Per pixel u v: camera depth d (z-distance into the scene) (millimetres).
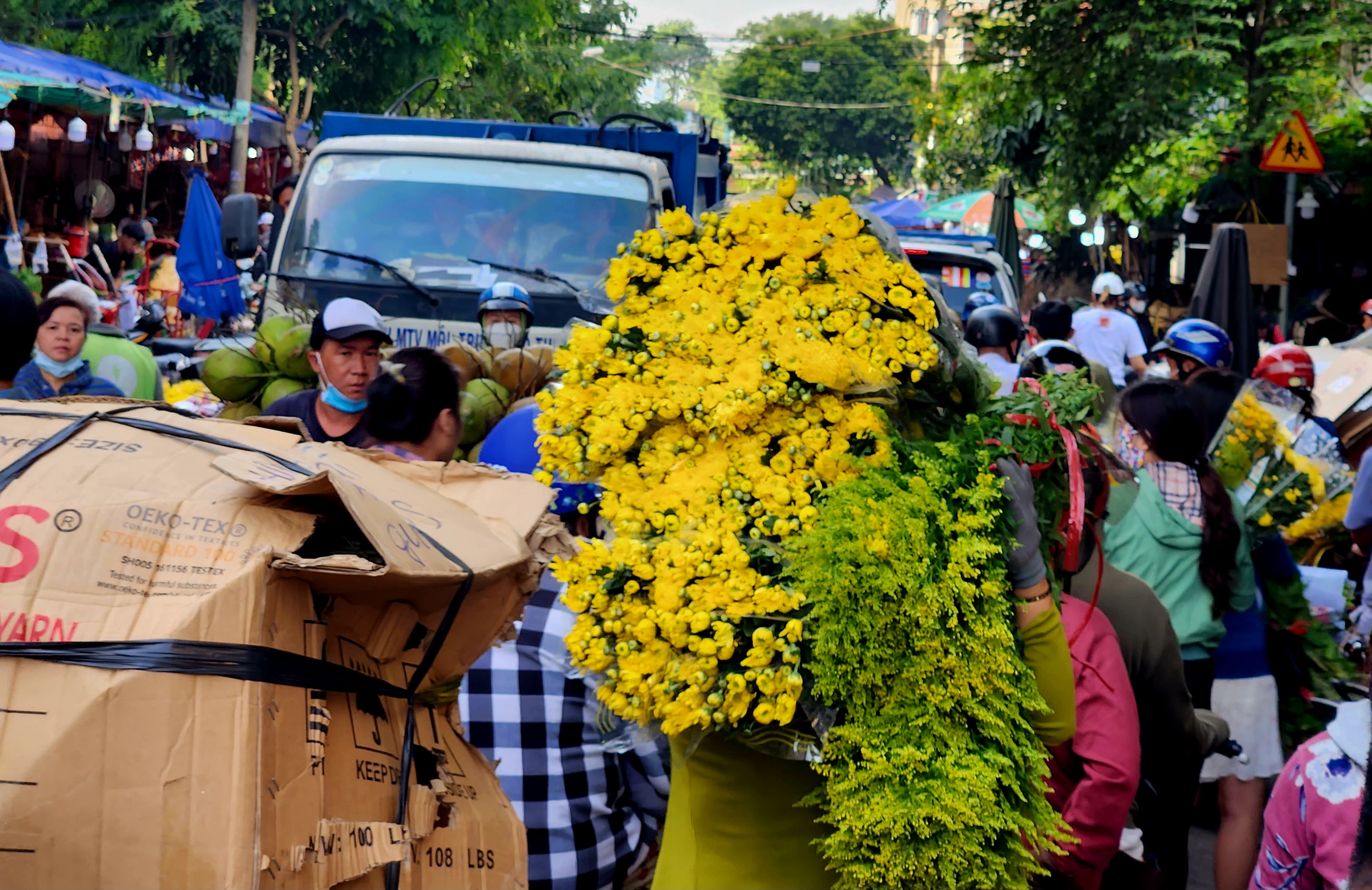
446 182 7977
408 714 2098
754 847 2367
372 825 1913
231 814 1699
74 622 1729
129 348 5590
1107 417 4625
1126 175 17859
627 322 2402
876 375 2320
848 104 63844
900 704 2143
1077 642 2754
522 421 3479
